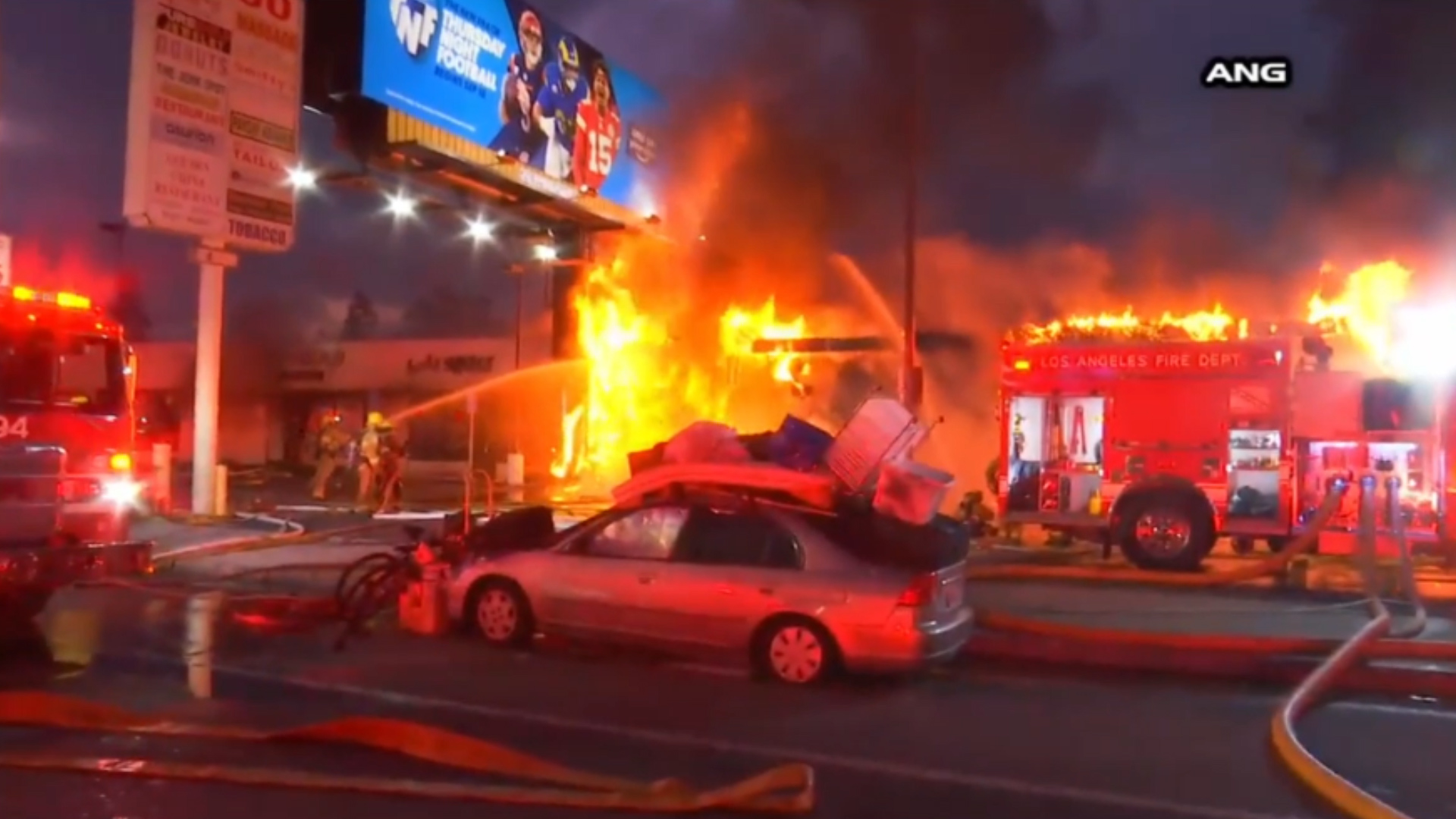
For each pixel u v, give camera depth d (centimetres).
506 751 651
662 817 572
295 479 3534
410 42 2492
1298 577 1376
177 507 2353
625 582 920
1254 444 1423
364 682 859
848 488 908
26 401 952
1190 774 667
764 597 871
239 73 1903
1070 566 1452
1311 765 644
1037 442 1520
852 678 897
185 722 735
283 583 1313
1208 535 1410
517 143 2798
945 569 871
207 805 577
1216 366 1441
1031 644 972
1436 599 1236
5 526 897
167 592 1234
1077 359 1501
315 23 2423
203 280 1981
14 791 594
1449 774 675
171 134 1802
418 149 2536
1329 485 1397
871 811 593
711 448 977
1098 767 678
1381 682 884
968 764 679
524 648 975
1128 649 952
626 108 3294
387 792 597
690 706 804
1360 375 1400
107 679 854
